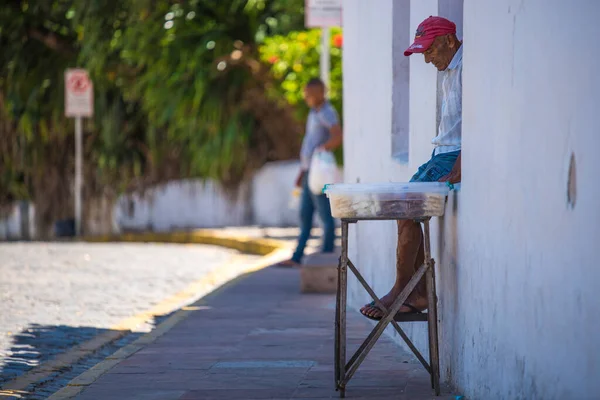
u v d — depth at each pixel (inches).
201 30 1251.8
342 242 342.0
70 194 1412.4
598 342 240.7
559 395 262.4
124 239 1258.0
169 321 538.0
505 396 304.2
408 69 484.1
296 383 378.6
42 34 1376.7
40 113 1380.4
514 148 296.2
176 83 1272.1
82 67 1355.8
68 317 574.2
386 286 485.4
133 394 364.5
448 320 369.4
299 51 1135.0
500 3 308.7
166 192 1363.2
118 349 481.4
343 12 623.2
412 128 435.2
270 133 1346.0
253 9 1274.6
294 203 791.7
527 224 285.6
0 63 1379.2
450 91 368.8
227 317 550.6
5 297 653.9
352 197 337.7
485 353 323.6
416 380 377.4
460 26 389.4
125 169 1376.7
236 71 1284.4
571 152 255.1
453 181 360.5
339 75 1106.1
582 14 249.0
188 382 384.2
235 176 1336.1
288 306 592.1
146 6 1236.5
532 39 282.0
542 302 274.4
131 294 681.0
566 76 258.4
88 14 1259.8
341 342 346.0
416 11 427.2
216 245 1128.2
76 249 1034.1
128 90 1342.3
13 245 1093.8
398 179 466.9
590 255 244.7
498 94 311.0
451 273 364.5
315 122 741.3
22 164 1403.8
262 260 856.9
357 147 576.1
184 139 1358.3
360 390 362.0
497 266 311.6
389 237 477.4
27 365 437.4
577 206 251.8
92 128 1376.7
